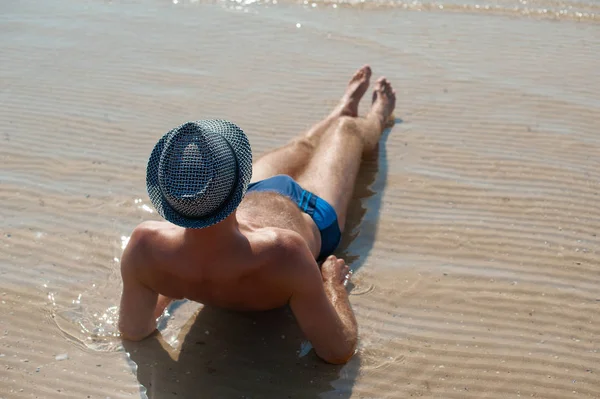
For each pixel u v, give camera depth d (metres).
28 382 3.00
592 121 5.21
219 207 2.46
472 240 3.97
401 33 6.93
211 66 6.24
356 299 3.52
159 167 2.42
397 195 4.41
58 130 5.16
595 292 3.55
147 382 3.01
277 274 2.77
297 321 3.13
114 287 3.58
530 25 7.10
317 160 4.01
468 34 6.88
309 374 3.08
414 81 5.91
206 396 2.95
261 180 3.70
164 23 7.23
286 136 5.11
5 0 7.86
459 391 2.99
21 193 4.37
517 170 4.63
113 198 4.34
